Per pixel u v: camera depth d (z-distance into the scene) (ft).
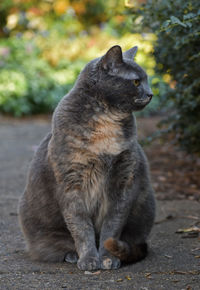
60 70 48.44
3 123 42.52
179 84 19.48
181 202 19.10
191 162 25.57
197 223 16.28
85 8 53.67
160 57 19.61
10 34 54.44
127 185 13.07
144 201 13.98
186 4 15.57
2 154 30.19
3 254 13.79
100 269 12.42
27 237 13.85
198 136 20.79
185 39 15.47
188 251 13.61
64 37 51.13
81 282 11.34
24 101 45.65
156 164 25.63
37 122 43.04
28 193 13.84
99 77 12.86
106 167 12.89
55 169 12.72
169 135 29.07
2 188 22.26
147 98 13.20
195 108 19.92
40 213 13.51
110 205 13.16
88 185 12.94
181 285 10.93
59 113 12.85
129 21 24.03
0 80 45.93
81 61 48.70
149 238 14.98
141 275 11.75
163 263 12.67
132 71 13.07
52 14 53.67
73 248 13.34
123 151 12.89
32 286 11.10
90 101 12.82
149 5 17.97
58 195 12.89
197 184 21.71
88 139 12.59
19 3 52.37
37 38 50.96
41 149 13.97
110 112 12.92
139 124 33.04
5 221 17.16
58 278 11.66
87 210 13.07
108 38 47.96
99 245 13.16
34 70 47.62
